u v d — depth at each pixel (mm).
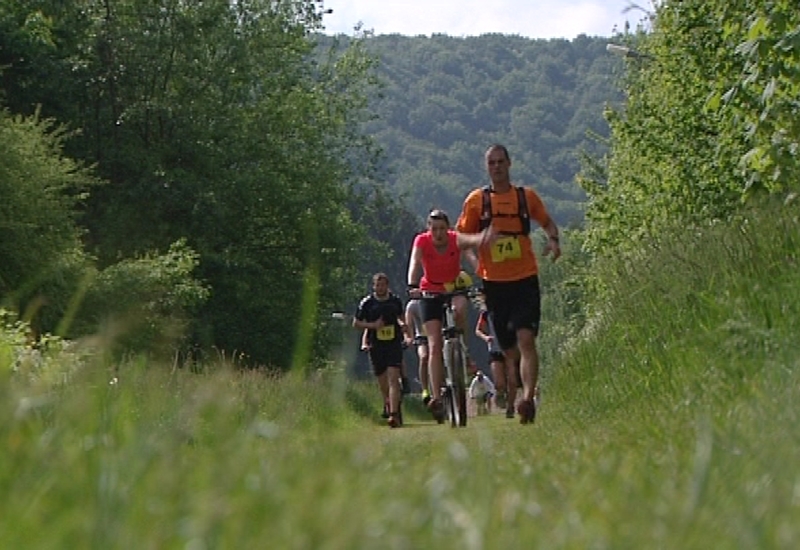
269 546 4605
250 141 94312
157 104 90312
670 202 55375
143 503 5430
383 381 38438
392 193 105812
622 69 79312
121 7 93062
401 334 37969
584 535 5109
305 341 5977
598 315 25984
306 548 4504
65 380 9102
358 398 45562
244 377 17719
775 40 21984
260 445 8078
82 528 4805
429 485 5922
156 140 93562
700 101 53125
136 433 7133
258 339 93312
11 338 22047
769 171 22281
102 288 65688
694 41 42844
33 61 87125
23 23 88375
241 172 93562
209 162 92438
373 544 4504
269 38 98125
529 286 23375
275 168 96500
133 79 93125
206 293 74125
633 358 19078
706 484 5676
